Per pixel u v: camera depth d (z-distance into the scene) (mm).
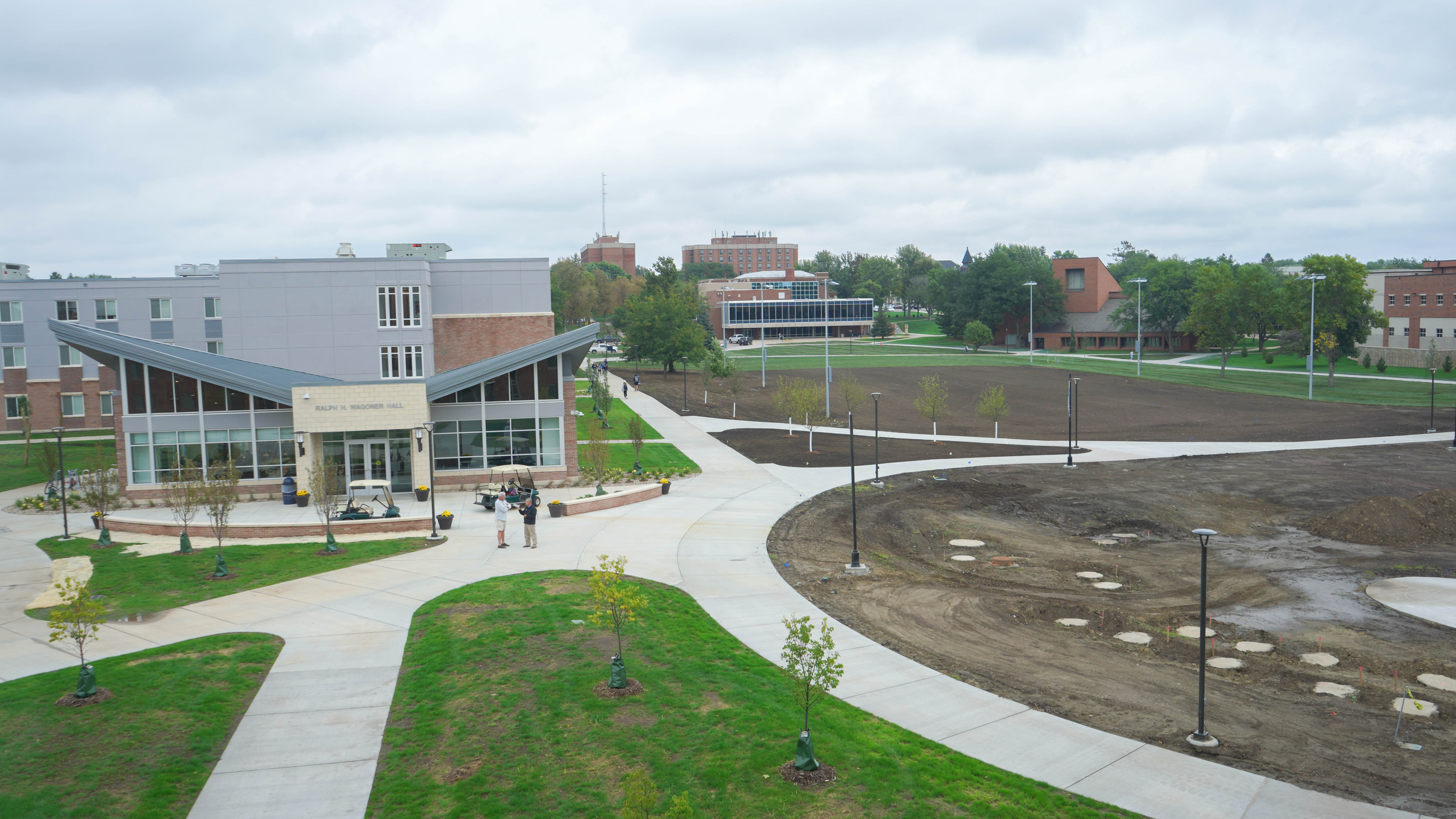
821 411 67812
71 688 17469
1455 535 32500
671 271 125250
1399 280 106500
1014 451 53312
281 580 25906
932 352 138250
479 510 36562
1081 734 16094
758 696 17328
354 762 14758
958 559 29750
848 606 23938
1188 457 51281
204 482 30938
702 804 13352
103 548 30516
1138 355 101875
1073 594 25688
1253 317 100188
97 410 63406
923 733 16031
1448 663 20094
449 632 20844
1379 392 81188
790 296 188625
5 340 61656
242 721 16266
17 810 12859
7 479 46000
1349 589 26266
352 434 39906
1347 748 15758
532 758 14766
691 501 38188
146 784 13836
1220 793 13953
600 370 94000
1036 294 148375
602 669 18531
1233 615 23703
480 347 51594
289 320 47375
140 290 62125
